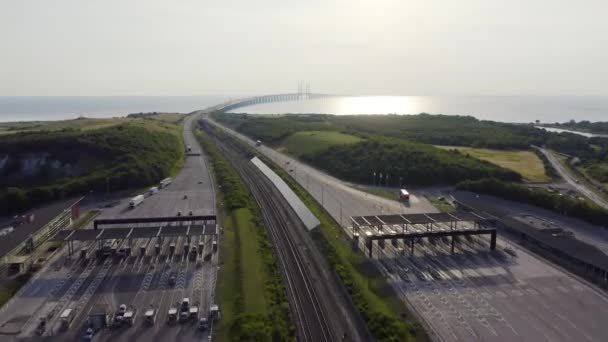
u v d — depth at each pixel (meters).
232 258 95.94
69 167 163.38
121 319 71.19
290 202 137.25
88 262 94.56
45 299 79.25
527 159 197.75
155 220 111.75
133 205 133.88
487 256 98.75
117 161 166.38
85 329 70.00
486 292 82.38
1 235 102.31
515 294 81.62
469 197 143.12
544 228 109.94
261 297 78.06
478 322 72.44
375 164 174.38
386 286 84.56
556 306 77.25
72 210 122.62
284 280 87.50
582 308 76.62
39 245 102.00
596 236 109.56
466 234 100.31
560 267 92.75
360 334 68.81
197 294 80.69
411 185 161.75
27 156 162.88
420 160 172.38
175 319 72.38
